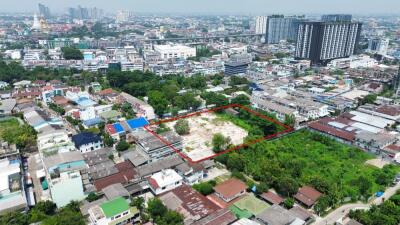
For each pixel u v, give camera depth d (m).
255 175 123.31
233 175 124.06
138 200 102.00
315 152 151.12
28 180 118.50
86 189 111.69
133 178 118.81
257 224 90.69
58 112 196.88
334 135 169.50
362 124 180.50
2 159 125.88
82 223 91.19
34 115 178.62
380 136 159.75
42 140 133.50
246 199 108.19
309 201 106.00
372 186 120.00
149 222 97.25
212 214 97.19
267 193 111.25
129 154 137.50
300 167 127.94
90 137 148.00
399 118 188.88
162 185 111.56
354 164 138.62
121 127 163.38
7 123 180.00
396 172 130.62
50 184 105.25
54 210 103.38
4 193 100.44
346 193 112.50
